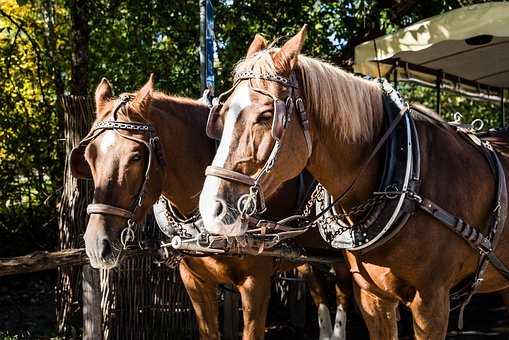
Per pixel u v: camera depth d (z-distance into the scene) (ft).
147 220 15.87
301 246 12.69
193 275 12.52
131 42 24.06
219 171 8.16
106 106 11.16
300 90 8.84
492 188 10.23
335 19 23.29
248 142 8.21
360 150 9.48
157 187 11.10
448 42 17.84
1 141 22.95
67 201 17.51
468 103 35.24
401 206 9.20
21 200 23.36
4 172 22.93
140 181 10.66
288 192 12.57
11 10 23.91
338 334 15.56
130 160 10.52
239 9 23.72
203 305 12.73
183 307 18.15
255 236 10.76
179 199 11.92
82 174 11.19
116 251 10.32
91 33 24.27
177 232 11.99
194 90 23.45
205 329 12.76
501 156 11.06
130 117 10.85
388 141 9.66
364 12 22.44
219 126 9.05
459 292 10.48
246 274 11.98
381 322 10.43
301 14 23.86
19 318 19.95
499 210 10.11
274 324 19.77
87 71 23.26
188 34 23.85
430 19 17.70
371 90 9.80
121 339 17.29
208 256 11.80
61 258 12.01
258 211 8.46
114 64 24.30
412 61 19.89
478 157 10.40
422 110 10.47
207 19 17.42
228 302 17.88
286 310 19.99
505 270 10.50
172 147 11.64
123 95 11.30
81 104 17.11
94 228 10.25
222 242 11.04
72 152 10.98
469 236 9.62
